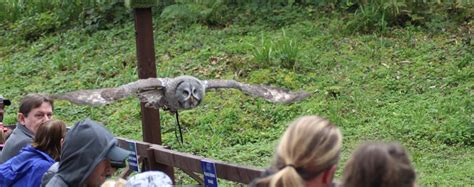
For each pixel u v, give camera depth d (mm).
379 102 10977
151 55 7555
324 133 3004
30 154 5137
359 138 9664
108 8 16000
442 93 11031
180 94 4930
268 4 15180
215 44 13820
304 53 12867
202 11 14961
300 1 15289
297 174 2951
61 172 4199
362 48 12961
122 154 4238
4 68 14695
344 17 14297
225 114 11031
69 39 15570
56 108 12250
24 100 5930
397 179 2768
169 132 10680
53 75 14008
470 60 11992
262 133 10336
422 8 13836
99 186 4230
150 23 7531
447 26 13422
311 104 11023
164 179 3889
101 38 15219
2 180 5125
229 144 10148
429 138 9484
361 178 2805
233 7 15469
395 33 13383
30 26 16734
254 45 13453
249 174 5078
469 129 9438
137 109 11719
